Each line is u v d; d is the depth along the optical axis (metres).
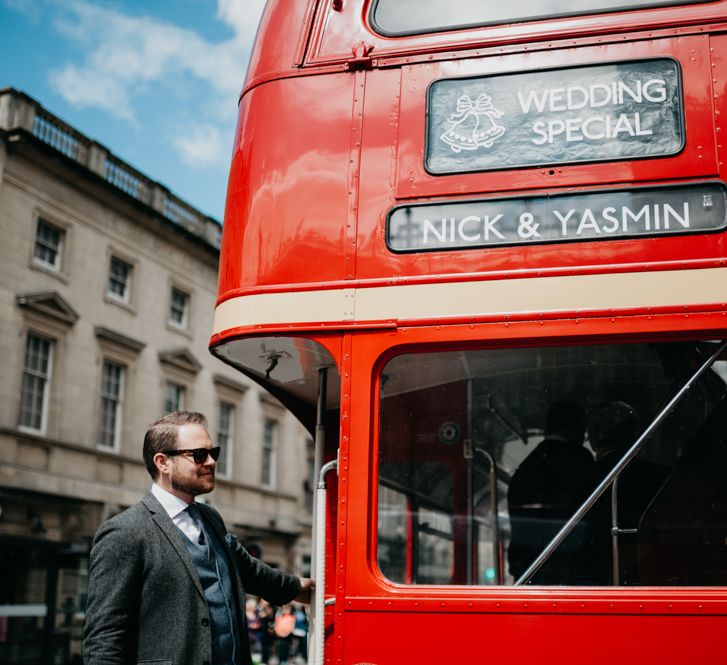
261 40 4.16
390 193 3.66
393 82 3.80
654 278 3.35
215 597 3.42
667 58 3.56
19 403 22.94
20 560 18.11
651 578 3.29
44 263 24.58
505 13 3.78
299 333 3.63
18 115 23.95
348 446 3.50
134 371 27.20
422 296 3.53
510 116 3.63
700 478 3.33
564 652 3.15
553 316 3.39
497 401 3.55
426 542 3.56
